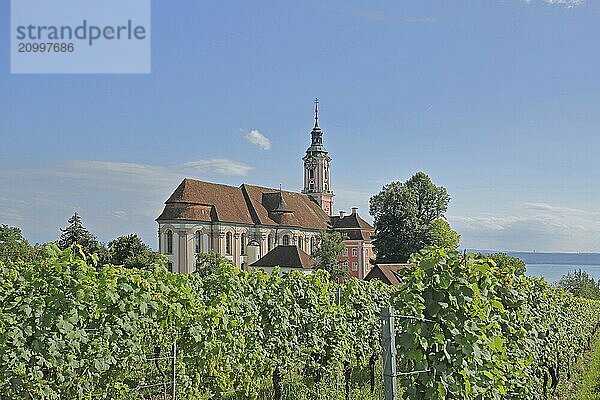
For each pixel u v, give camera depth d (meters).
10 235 70.69
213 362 10.41
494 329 8.47
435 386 6.66
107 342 8.36
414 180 72.62
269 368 12.16
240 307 11.88
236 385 11.23
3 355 6.92
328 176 111.44
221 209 81.62
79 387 7.71
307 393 13.05
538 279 14.88
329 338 14.03
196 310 10.30
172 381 9.13
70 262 8.17
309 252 93.31
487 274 7.79
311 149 110.00
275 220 89.19
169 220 77.44
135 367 9.26
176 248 77.19
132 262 59.47
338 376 13.80
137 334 9.18
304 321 13.45
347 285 16.41
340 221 98.06
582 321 21.92
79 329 7.71
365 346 16.09
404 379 6.79
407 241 66.88
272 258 75.44
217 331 10.62
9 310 7.32
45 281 7.74
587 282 76.00
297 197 98.19
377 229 68.88
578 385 16.45
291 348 12.95
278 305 12.78
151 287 9.98
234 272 12.66
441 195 71.88
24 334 7.12
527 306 11.59
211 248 79.81
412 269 7.29
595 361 21.36
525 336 10.57
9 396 6.94
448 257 7.36
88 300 8.05
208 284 12.42
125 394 8.84
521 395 9.80
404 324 6.82
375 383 15.04
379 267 56.16
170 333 9.95
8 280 8.84
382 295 17.66
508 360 9.00
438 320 6.92
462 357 6.89
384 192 69.00
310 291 13.95
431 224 68.44
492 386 7.65
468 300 7.05
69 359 7.51
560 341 14.76
